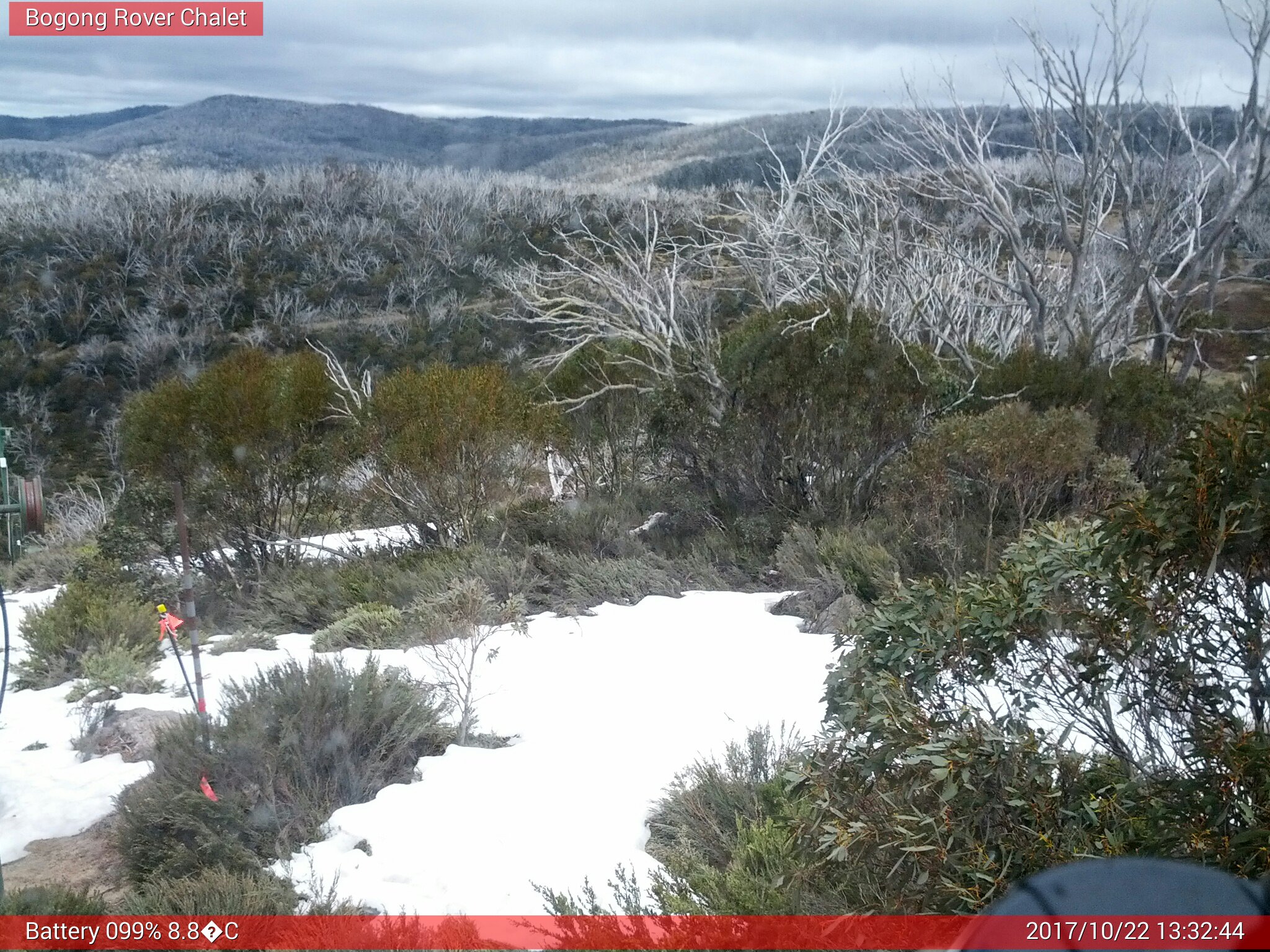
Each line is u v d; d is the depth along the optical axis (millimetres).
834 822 3258
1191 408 9797
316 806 4910
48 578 12594
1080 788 3107
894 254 14859
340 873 4219
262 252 52406
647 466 12664
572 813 4746
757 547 10156
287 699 5371
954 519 8727
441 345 40594
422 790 5035
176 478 10758
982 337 17062
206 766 4898
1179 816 2850
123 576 10133
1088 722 3344
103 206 51156
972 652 3371
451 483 10703
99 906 3914
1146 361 13625
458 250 48531
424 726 5590
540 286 15328
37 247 49031
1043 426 8242
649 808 4820
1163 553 2820
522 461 11273
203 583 10781
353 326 45281
